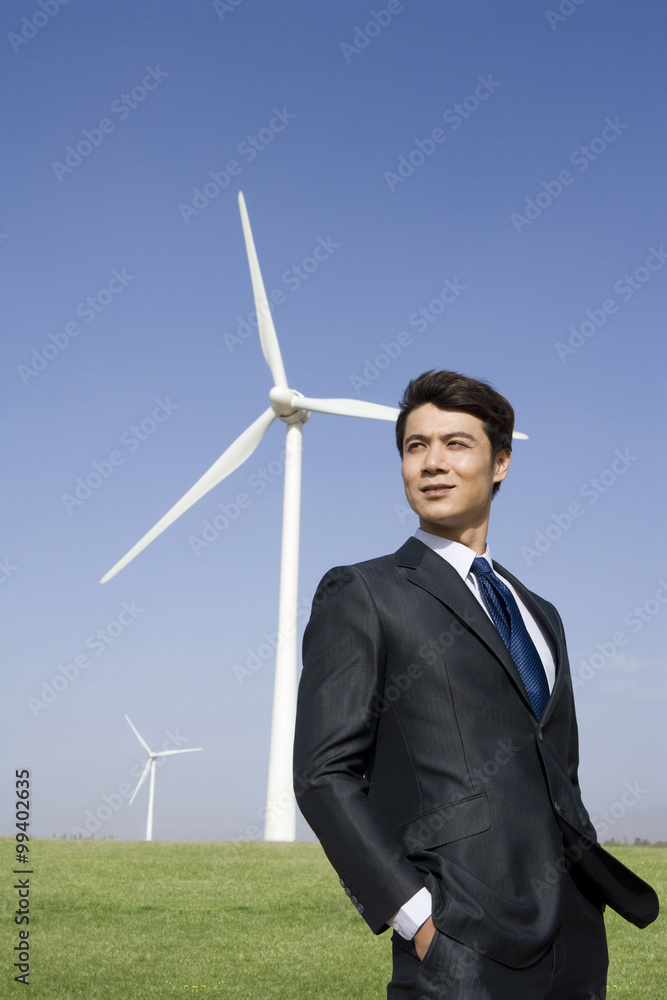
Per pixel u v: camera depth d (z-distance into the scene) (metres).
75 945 10.19
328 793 2.59
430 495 3.07
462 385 3.15
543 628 3.18
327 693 2.77
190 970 9.09
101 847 19.56
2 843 19.61
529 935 2.40
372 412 27.67
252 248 28.33
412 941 2.46
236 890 14.34
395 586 2.89
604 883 2.70
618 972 8.84
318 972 9.08
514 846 2.53
